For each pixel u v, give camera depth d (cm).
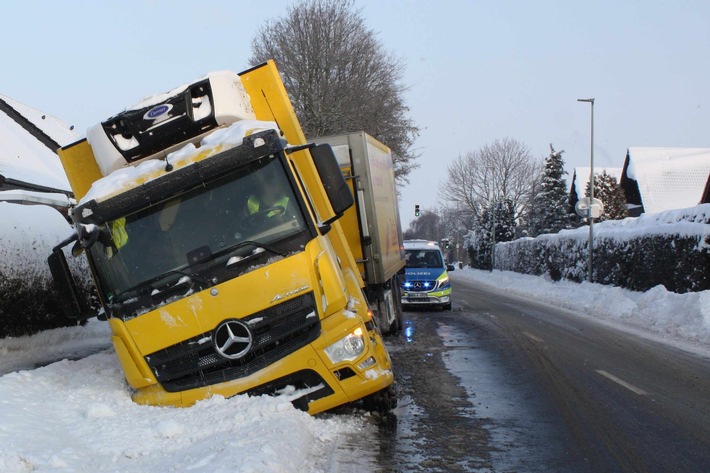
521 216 7594
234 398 618
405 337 1384
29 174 1482
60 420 601
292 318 621
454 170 7950
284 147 652
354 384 627
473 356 1137
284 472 483
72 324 1427
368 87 4100
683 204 5122
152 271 635
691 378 960
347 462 553
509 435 650
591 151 2872
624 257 2408
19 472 456
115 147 714
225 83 742
